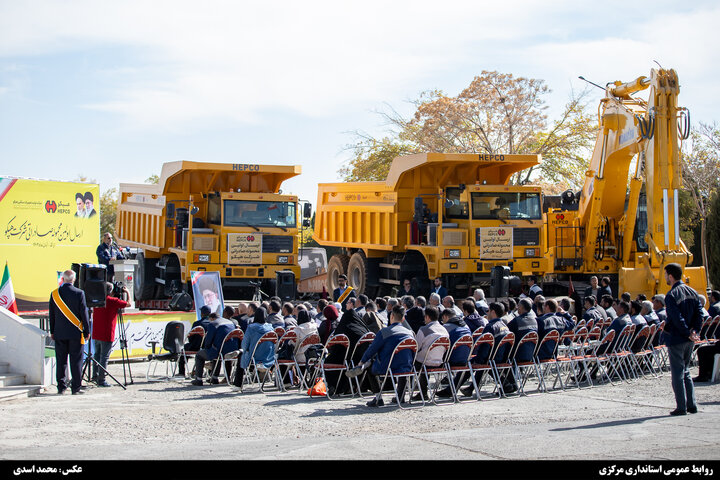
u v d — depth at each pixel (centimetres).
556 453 716
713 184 3806
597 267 2145
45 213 2008
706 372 1309
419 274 2203
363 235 2420
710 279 3350
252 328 1219
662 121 1852
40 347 1234
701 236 3625
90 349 1295
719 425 871
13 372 1252
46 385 1303
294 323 1339
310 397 1172
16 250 1956
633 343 1365
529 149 3866
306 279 2817
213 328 1302
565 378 1405
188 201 2241
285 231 2186
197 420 952
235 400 1141
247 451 745
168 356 1398
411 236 2155
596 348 1330
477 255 2025
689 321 944
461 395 1189
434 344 1094
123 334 1337
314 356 1243
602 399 1121
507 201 2070
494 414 996
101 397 1176
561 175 3847
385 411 1030
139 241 2561
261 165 2230
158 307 2384
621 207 2133
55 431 874
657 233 1877
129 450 756
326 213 2717
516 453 720
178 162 2180
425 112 3872
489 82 3853
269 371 1307
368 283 2388
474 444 770
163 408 1052
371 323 1220
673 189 1853
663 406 1036
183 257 2138
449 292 2094
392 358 1063
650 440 778
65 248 2042
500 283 1953
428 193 2211
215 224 2172
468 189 2042
